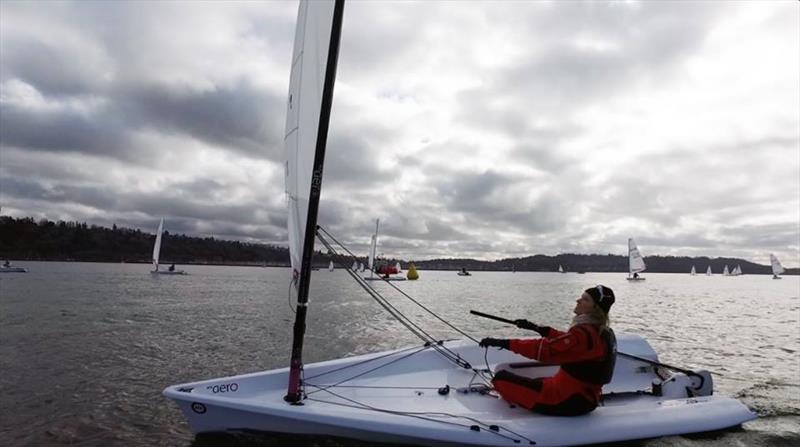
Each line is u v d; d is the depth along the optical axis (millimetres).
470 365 5719
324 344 11297
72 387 7234
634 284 67938
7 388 7148
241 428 4270
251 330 13438
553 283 67688
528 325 4730
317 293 32688
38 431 5402
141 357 9500
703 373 5219
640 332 14438
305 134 4613
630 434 4191
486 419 4242
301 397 4555
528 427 4062
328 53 4285
